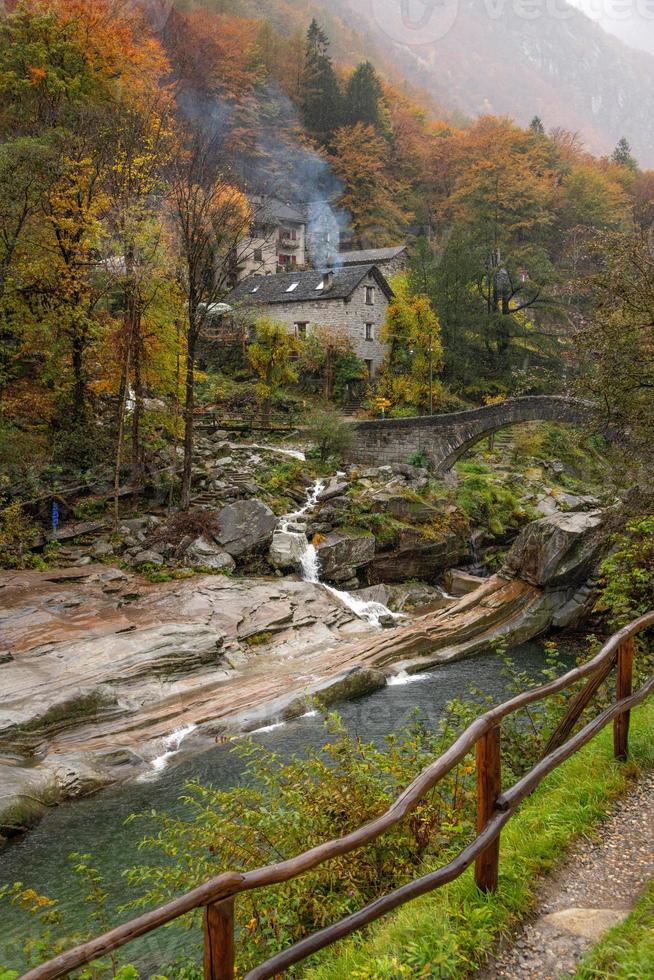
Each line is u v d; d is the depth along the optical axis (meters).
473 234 50.81
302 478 29.77
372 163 70.25
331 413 35.38
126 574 20.81
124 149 24.59
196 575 21.47
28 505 22.50
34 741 12.37
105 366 26.08
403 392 44.53
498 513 30.66
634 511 13.65
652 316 13.44
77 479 24.25
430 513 27.61
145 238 23.61
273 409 42.12
